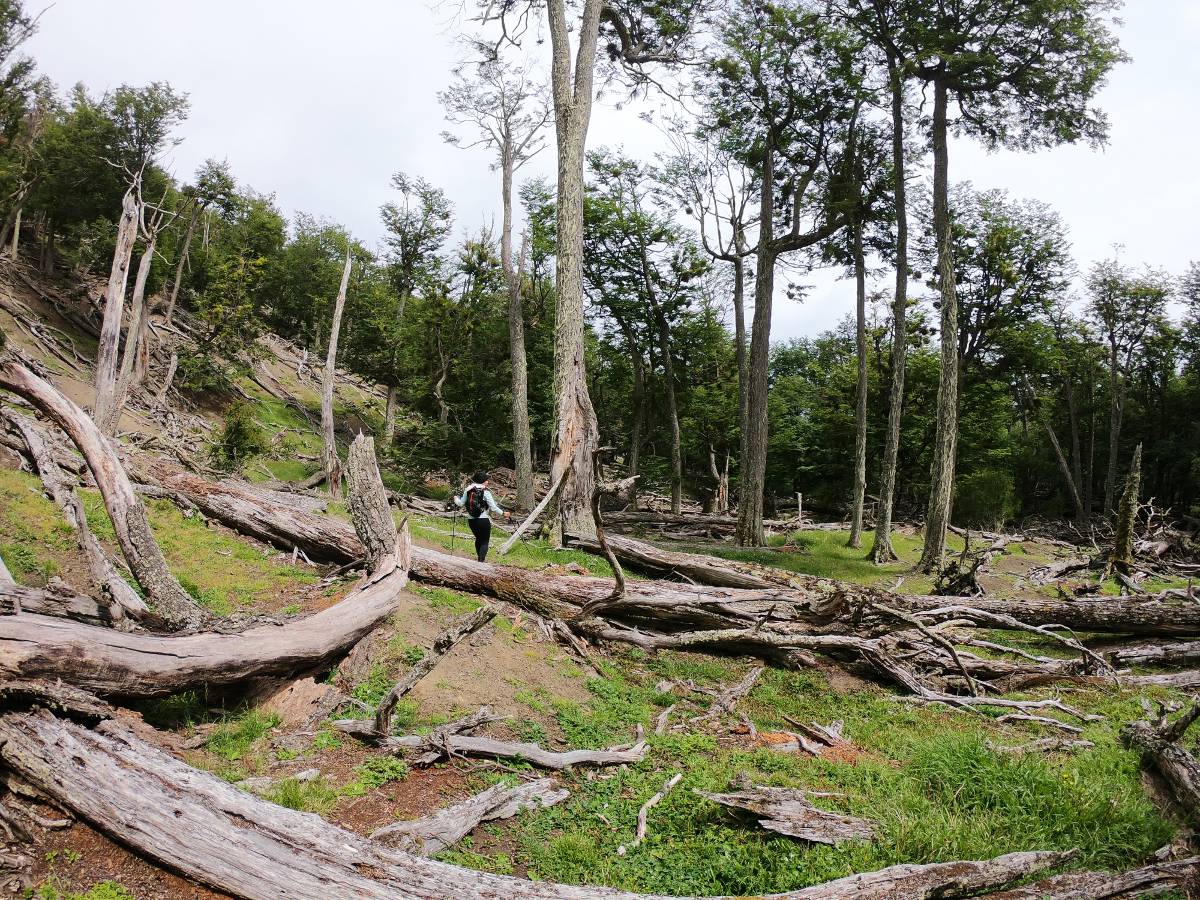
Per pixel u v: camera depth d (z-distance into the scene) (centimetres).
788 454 4509
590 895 514
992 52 2198
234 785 561
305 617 829
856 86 2450
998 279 3644
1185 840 679
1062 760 873
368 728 702
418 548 1194
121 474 796
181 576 1001
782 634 1225
